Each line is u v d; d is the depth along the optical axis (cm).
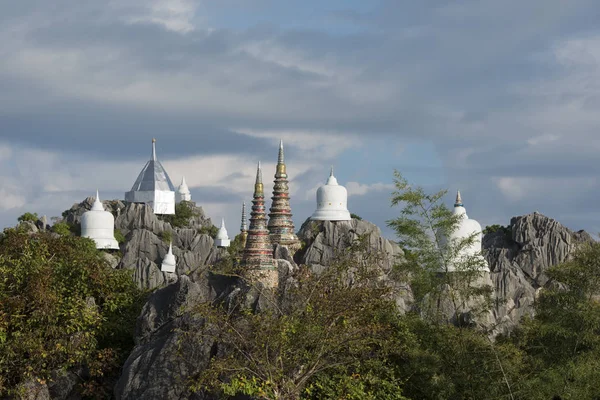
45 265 6944
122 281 7350
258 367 5350
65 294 6919
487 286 6388
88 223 17125
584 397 5553
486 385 5697
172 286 6662
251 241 8275
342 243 13250
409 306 7212
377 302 5753
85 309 6575
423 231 6331
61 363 6419
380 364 5741
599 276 5878
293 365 5450
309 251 13200
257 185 8450
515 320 8575
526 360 5941
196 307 5656
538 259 13750
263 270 8100
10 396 6088
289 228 10775
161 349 6053
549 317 5975
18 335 6194
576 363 5628
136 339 6525
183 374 5881
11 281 6675
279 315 5775
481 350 5769
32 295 6388
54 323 6419
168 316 6438
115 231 17788
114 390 6184
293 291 5884
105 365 6400
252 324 5528
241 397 5653
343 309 5544
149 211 18175
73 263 7181
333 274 5931
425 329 6062
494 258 13475
